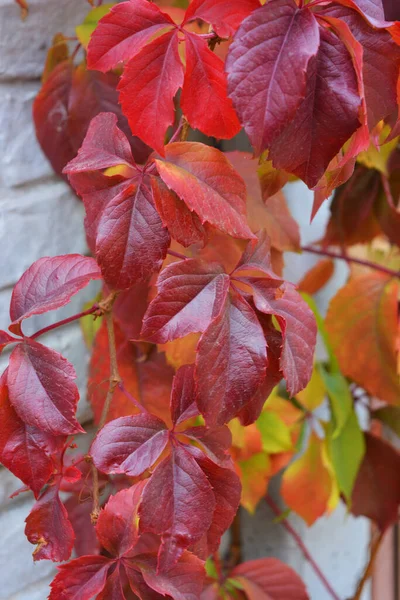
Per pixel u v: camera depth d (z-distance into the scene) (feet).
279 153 2.29
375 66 2.32
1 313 3.12
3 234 3.10
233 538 4.48
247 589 3.45
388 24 2.24
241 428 3.16
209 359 2.34
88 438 3.42
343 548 4.82
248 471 3.58
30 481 2.48
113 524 2.44
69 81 3.08
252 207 2.97
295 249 3.04
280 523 4.34
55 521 2.51
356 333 3.52
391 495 3.93
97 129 2.52
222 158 2.44
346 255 3.95
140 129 2.37
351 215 3.70
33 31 3.07
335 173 2.43
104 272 2.44
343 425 3.74
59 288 2.48
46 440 2.47
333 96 2.26
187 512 2.40
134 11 2.35
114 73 3.07
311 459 3.68
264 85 2.20
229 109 2.41
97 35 2.37
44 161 3.18
